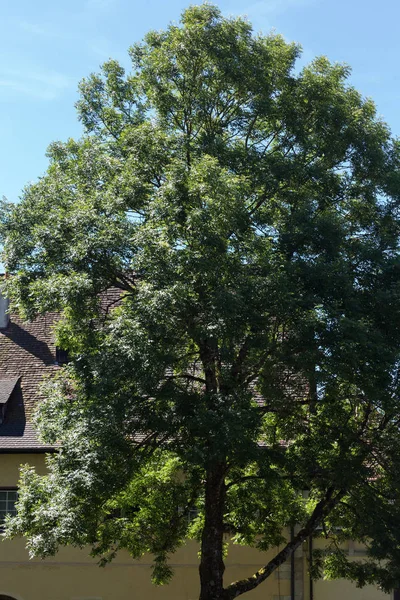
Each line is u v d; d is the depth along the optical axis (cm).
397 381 1800
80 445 1753
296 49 2050
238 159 1905
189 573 2461
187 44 1947
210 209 1670
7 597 2477
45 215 1825
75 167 1942
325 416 1897
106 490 1723
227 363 1777
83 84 2117
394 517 1783
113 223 1747
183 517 2106
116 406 1669
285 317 1716
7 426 2572
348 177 2008
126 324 1628
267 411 1867
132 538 2044
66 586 2467
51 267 1775
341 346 1648
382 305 1791
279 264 1753
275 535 2097
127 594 2456
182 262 1648
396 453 1825
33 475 1955
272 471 1764
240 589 1914
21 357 2845
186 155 1912
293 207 1923
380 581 1933
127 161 1880
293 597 2423
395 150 2050
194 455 1605
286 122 1983
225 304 1608
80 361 1781
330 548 2136
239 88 1962
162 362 1641
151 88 2014
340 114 1959
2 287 1845
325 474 1831
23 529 1858
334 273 1767
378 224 1972
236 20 2014
